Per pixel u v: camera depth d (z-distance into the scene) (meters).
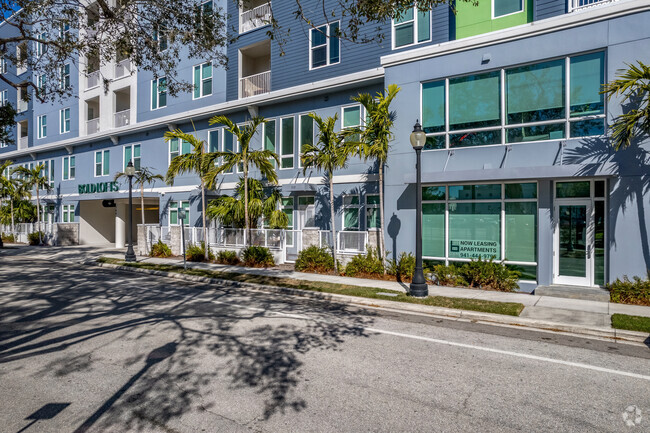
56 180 29.56
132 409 4.34
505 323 8.03
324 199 16.34
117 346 6.41
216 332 7.19
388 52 15.30
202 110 19.98
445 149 12.06
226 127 19.72
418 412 4.29
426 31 14.63
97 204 28.81
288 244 17.16
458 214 12.03
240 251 16.67
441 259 12.29
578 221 10.59
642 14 9.56
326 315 8.59
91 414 4.23
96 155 26.75
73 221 28.41
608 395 4.74
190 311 8.83
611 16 9.85
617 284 9.50
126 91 26.08
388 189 13.09
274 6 18.23
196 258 17.70
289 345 6.48
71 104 28.30
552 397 4.68
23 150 31.00
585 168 9.79
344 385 4.97
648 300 9.01
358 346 6.47
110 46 10.93
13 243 28.98
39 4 9.69
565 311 8.48
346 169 15.82
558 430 3.96
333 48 16.62
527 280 11.03
